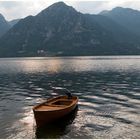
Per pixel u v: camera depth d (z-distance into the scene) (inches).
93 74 3814.0
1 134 1106.7
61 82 2930.6
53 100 1584.6
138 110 1498.5
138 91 2209.6
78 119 1325.0
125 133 1107.3
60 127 1200.2
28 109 1557.6
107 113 1435.8
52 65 6505.9
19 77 3560.5
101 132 1124.5
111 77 3373.5
